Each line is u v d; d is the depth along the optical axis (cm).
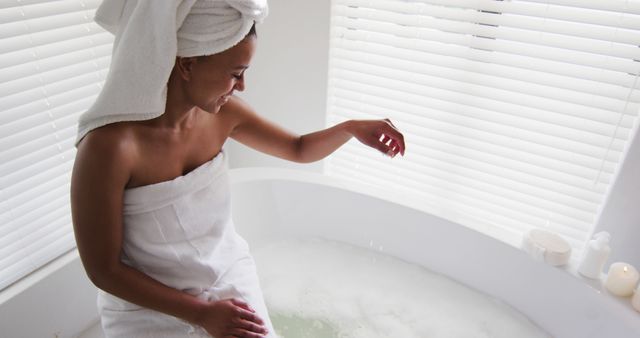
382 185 200
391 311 165
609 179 154
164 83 89
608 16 137
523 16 149
